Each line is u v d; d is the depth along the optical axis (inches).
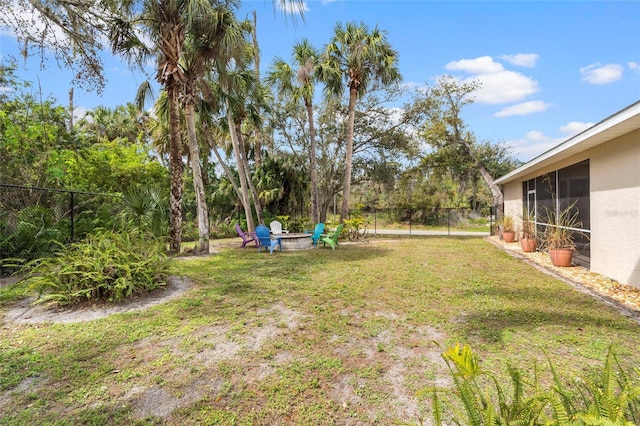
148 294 213.6
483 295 211.3
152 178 538.0
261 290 225.9
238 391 107.0
